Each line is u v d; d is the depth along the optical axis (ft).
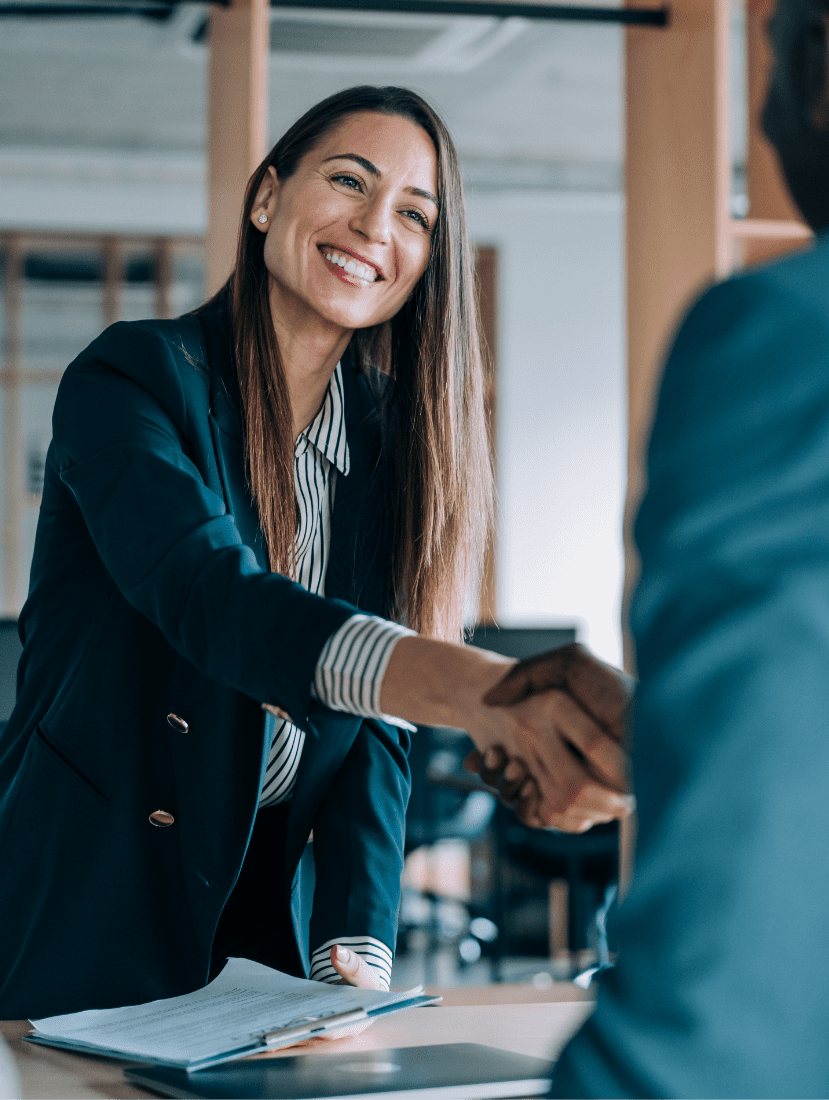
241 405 4.36
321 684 2.99
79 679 4.16
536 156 31.89
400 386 4.94
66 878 3.99
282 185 4.56
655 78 10.68
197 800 4.06
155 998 3.87
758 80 11.07
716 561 1.48
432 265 4.73
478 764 2.80
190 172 31.96
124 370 4.14
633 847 1.53
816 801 1.42
